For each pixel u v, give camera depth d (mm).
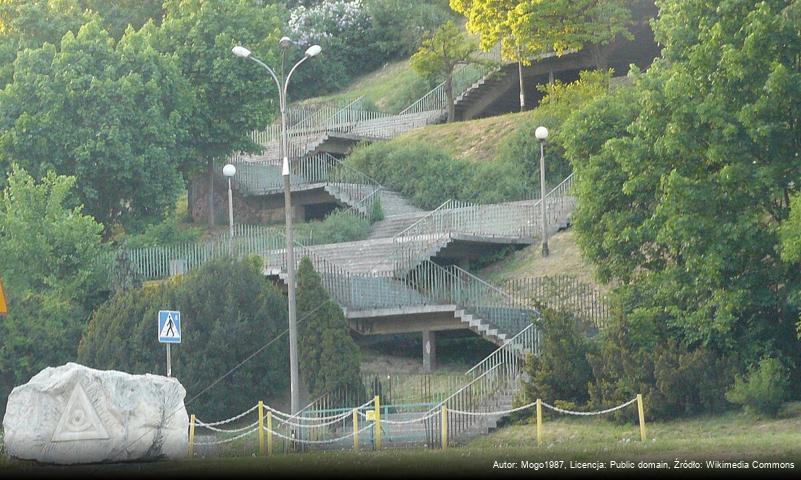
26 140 153125
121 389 75688
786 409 87125
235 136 172250
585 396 96438
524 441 88125
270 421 91562
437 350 122125
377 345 123438
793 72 90250
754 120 90375
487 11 182250
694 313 92500
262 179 176625
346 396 105562
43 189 133875
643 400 90062
